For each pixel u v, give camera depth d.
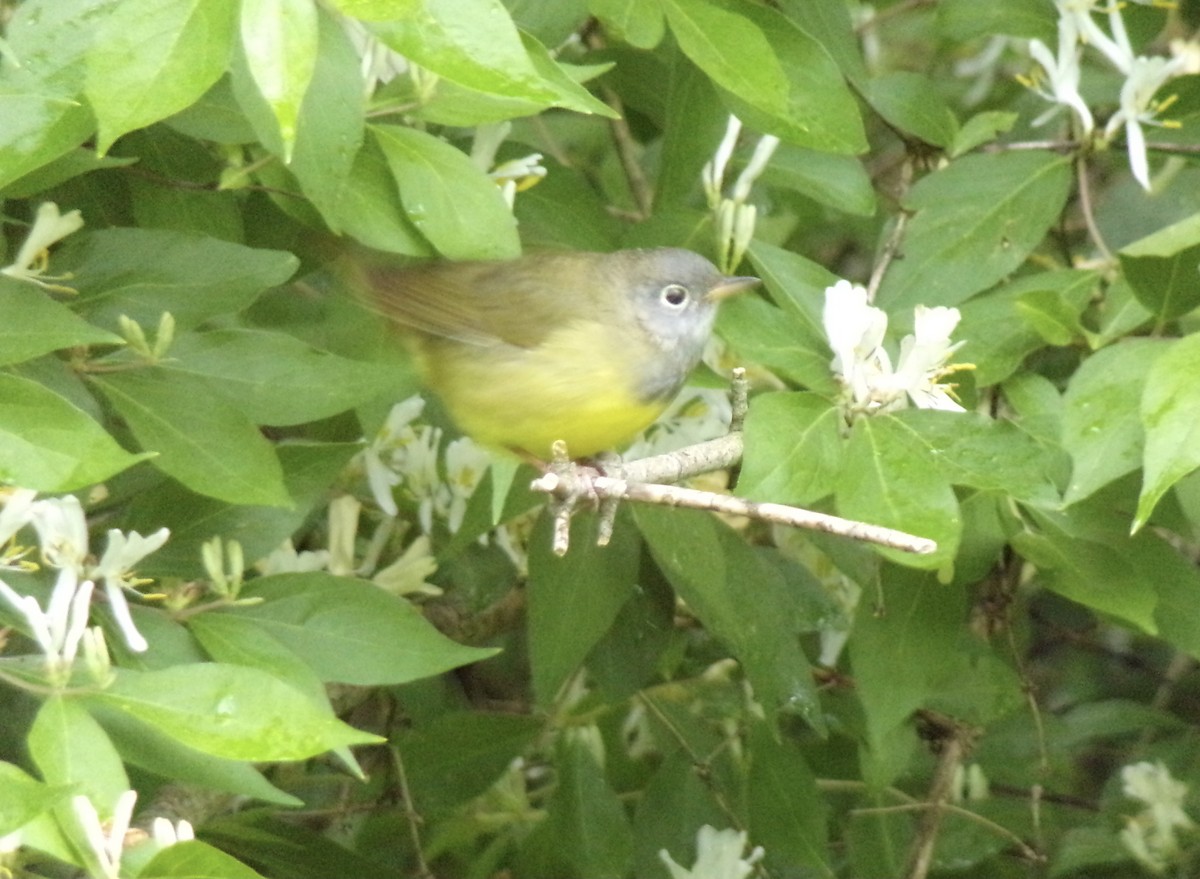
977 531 9.28
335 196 7.38
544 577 9.59
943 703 10.80
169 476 8.08
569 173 10.24
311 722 6.53
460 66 6.32
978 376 9.33
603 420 9.05
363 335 9.34
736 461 8.52
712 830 10.17
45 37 6.79
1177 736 12.52
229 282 7.89
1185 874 11.45
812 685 9.97
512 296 8.98
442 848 11.70
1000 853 11.94
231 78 7.30
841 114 9.02
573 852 10.47
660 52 10.84
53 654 6.62
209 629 7.66
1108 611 8.93
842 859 12.08
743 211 9.55
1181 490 8.86
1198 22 12.80
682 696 11.48
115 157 8.53
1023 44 12.79
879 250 10.78
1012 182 10.04
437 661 8.00
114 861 6.14
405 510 10.46
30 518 7.17
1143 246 8.73
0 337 6.85
